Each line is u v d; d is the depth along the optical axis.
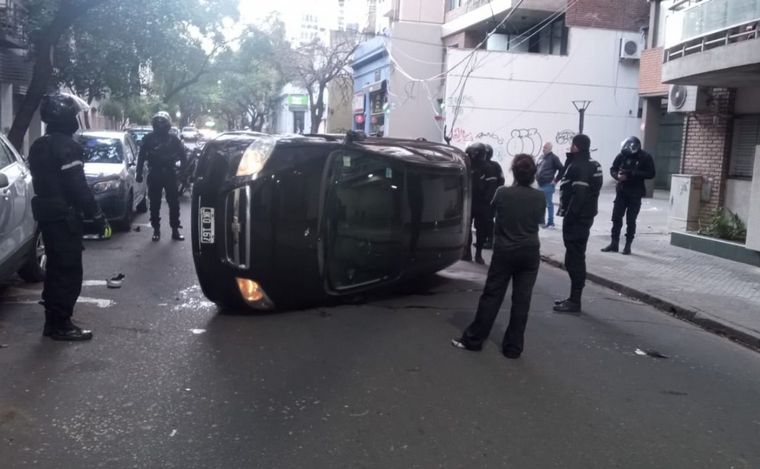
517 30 29.23
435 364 5.86
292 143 6.96
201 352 5.88
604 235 14.27
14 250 6.94
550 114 27.17
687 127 13.83
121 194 11.88
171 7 18.00
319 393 5.09
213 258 6.84
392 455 4.15
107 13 17.69
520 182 6.16
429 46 30.48
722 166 12.88
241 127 73.88
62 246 5.90
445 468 4.02
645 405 5.20
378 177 7.63
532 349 6.45
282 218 6.85
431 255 8.44
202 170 6.97
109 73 20.98
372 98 34.16
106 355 5.71
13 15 17.27
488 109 26.84
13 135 14.91
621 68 27.34
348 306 7.68
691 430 4.77
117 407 4.69
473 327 6.27
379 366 5.74
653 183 23.19
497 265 6.14
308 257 7.05
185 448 4.13
